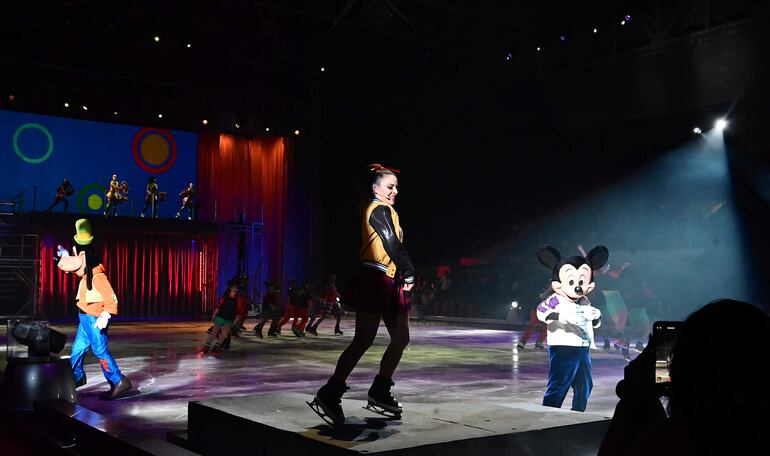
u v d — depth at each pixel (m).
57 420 6.38
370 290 4.23
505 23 26.86
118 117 26.78
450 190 31.97
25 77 24.75
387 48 30.75
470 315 26.42
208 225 28.03
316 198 31.17
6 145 25.64
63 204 26.47
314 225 31.12
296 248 31.02
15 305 25.34
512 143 29.81
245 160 31.17
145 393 9.05
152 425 6.96
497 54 29.14
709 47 22.84
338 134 34.12
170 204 28.78
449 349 15.54
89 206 26.98
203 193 29.94
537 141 29.14
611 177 27.23
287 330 21.75
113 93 26.38
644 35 24.83
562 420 4.42
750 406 1.36
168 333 20.50
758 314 1.42
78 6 25.38
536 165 29.33
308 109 30.84
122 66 26.89
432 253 32.59
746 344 1.38
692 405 1.42
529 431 4.11
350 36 27.27
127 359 13.23
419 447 3.71
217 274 29.27
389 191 4.41
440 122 31.44
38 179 26.16
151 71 27.45
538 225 29.28
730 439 1.38
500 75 29.14
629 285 17.69
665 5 23.94
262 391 9.26
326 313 19.72
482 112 30.19
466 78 30.14
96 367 11.77
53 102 25.42
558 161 28.75
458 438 3.88
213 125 28.69
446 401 6.94
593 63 26.09
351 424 4.29
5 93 24.52
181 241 29.08
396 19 27.58
